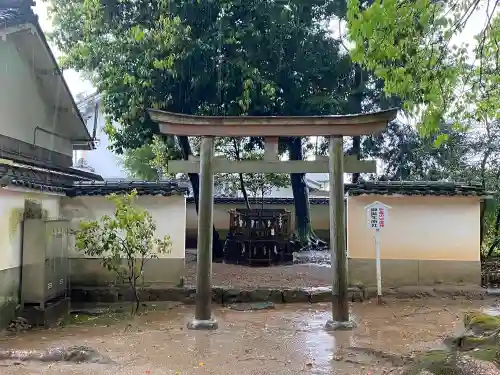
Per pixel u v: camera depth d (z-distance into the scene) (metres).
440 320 9.18
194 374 6.23
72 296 10.91
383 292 11.19
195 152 18.33
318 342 7.77
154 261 11.36
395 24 5.92
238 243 16.11
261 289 11.13
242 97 12.88
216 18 13.17
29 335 8.37
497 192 13.91
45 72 12.41
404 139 17.75
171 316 9.90
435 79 6.46
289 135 8.95
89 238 10.37
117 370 6.34
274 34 13.36
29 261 9.23
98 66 13.91
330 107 14.16
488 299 10.95
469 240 11.45
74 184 11.69
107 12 13.23
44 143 13.23
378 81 14.95
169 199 11.45
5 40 10.74
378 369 6.35
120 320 9.58
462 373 4.80
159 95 13.35
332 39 14.49
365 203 11.61
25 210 9.51
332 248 8.86
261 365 6.62
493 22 6.85
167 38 12.43
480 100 8.66
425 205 11.54
